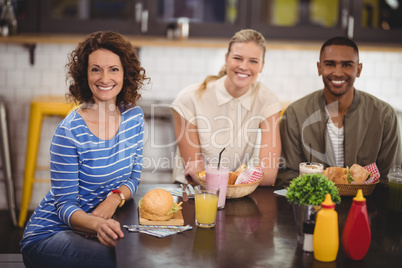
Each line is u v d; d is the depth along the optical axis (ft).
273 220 5.98
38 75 13.98
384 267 4.72
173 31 14.08
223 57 14.26
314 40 14.48
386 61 14.52
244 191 6.75
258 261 4.78
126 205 6.62
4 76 13.94
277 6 15.15
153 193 5.86
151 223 5.77
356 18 14.48
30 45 13.64
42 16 14.06
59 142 6.42
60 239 6.41
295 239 5.37
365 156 8.25
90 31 14.19
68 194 6.48
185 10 15.24
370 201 6.86
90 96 6.93
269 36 14.43
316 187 4.93
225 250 5.04
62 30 14.15
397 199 6.40
